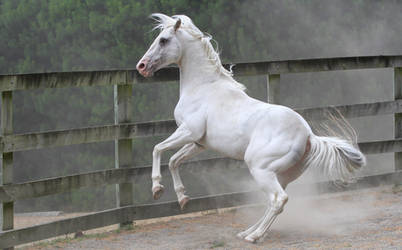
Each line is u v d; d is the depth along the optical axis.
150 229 7.89
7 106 6.86
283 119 6.61
